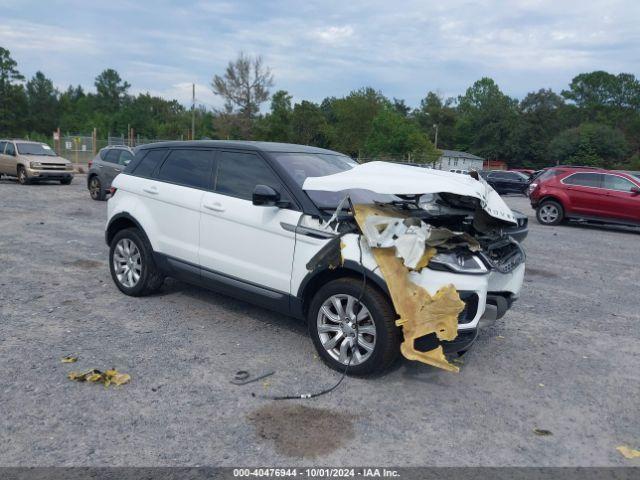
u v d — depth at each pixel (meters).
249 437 3.53
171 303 6.17
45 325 5.32
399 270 4.12
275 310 5.03
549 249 11.49
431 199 5.25
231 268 5.23
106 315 5.69
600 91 117.44
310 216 4.68
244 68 73.62
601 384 4.64
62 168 20.89
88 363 4.49
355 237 4.36
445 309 4.02
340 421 3.78
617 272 9.38
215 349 4.92
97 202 15.95
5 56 80.88
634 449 3.63
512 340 5.63
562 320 6.40
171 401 3.94
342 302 4.48
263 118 75.12
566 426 3.90
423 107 116.75
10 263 7.82
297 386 4.26
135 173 6.33
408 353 4.04
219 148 5.64
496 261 4.71
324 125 76.12
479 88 124.00
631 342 5.74
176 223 5.74
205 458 3.28
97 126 90.94
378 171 4.59
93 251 8.90
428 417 3.91
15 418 3.60
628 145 92.75
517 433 3.76
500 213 4.71
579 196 15.47
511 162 99.06
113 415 3.71
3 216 12.30
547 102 105.44
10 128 81.88
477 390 4.39
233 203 5.21
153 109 112.06
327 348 4.56
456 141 107.50
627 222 14.88
